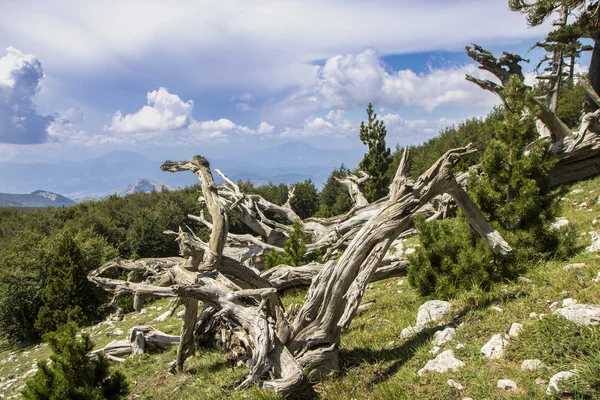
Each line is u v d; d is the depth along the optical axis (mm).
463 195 6754
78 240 23953
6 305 18938
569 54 24016
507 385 3922
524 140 7883
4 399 9531
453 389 4199
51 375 5613
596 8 20969
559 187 16078
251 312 6027
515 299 5883
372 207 19234
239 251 18656
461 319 5887
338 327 5875
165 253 38188
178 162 8672
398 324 6977
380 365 5551
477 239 7613
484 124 35812
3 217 45219
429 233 8094
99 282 7375
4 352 18375
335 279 5859
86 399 5574
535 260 7270
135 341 9719
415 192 6258
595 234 8422
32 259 20719
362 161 31375
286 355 5625
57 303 18562
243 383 5824
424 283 7801
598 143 15445
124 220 42562
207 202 7844
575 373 3629
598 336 3996
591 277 5633
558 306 4996
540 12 23078
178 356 7523
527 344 4395
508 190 7832
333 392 5117
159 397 6660
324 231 19906
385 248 6027
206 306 8797
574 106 29859
